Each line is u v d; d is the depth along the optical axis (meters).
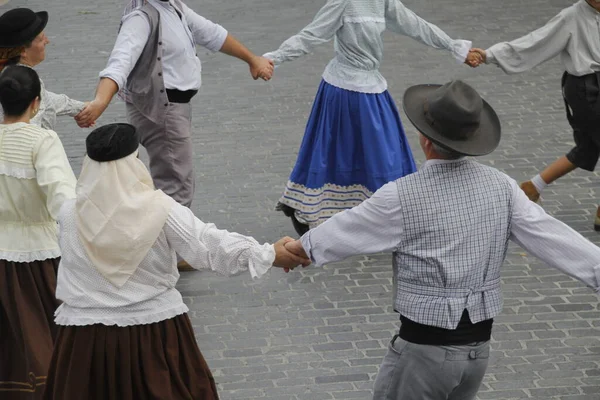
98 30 28.69
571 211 17.81
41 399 10.80
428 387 9.20
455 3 30.94
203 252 9.24
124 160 9.14
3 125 11.29
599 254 8.81
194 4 31.22
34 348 11.22
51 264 11.54
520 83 24.53
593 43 16.11
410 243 9.04
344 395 12.49
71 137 21.64
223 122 22.20
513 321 14.27
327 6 15.71
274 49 26.84
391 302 14.88
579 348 13.58
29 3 31.36
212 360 13.32
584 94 16.23
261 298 15.01
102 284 9.17
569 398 12.43
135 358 9.25
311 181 16.06
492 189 8.99
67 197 10.73
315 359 13.35
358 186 16.30
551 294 15.06
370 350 13.57
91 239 9.09
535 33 16.47
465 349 9.10
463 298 9.01
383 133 15.90
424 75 24.92
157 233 9.12
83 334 9.22
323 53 27.00
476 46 26.89
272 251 9.36
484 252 8.98
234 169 19.70
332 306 14.76
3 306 11.37
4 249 11.31
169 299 9.43
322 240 9.14
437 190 8.94
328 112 15.91
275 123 22.17
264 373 13.00
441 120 8.83
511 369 13.06
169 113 15.10
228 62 26.28
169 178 15.51
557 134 21.36
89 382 9.30
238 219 17.52
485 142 8.98
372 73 15.87
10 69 11.33
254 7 30.94
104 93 13.80
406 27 16.25
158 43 14.73
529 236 9.02
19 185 11.14
